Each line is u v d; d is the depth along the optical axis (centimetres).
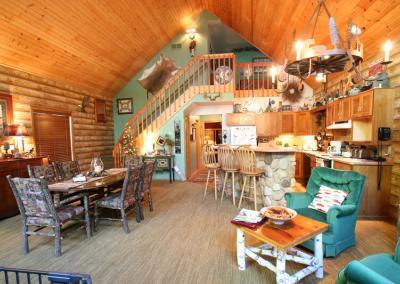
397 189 334
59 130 549
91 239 299
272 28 531
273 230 207
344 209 243
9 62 413
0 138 405
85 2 406
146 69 749
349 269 130
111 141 772
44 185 247
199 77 686
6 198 380
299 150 622
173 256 255
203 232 314
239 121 706
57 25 408
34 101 476
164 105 676
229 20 707
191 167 802
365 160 375
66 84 568
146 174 375
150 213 391
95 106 685
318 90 662
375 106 348
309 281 209
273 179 395
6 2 325
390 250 260
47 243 291
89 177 356
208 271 227
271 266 202
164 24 653
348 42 201
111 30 511
